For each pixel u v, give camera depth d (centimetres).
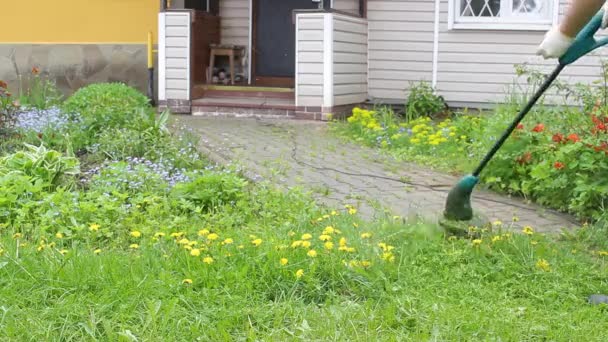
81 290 466
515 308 470
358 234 571
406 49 1346
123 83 1399
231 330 436
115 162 801
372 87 1363
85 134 945
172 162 840
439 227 600
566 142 756
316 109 1242
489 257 550
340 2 1379
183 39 1296
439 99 1301
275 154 959
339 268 499
